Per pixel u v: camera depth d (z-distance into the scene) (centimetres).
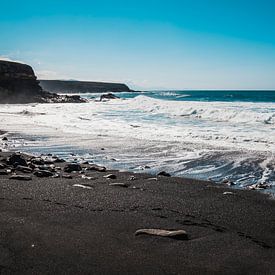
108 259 414
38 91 6812
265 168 1023
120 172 976
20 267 385
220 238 497
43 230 499
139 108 3434
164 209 632
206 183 862
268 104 3019
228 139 1509
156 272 387
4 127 2073
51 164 1066
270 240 497
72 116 2833
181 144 1431
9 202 634
